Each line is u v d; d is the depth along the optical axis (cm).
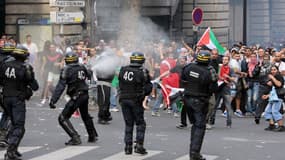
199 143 1297
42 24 2912
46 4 3144
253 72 2108
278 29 5650
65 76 1453
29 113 2064
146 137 1614
